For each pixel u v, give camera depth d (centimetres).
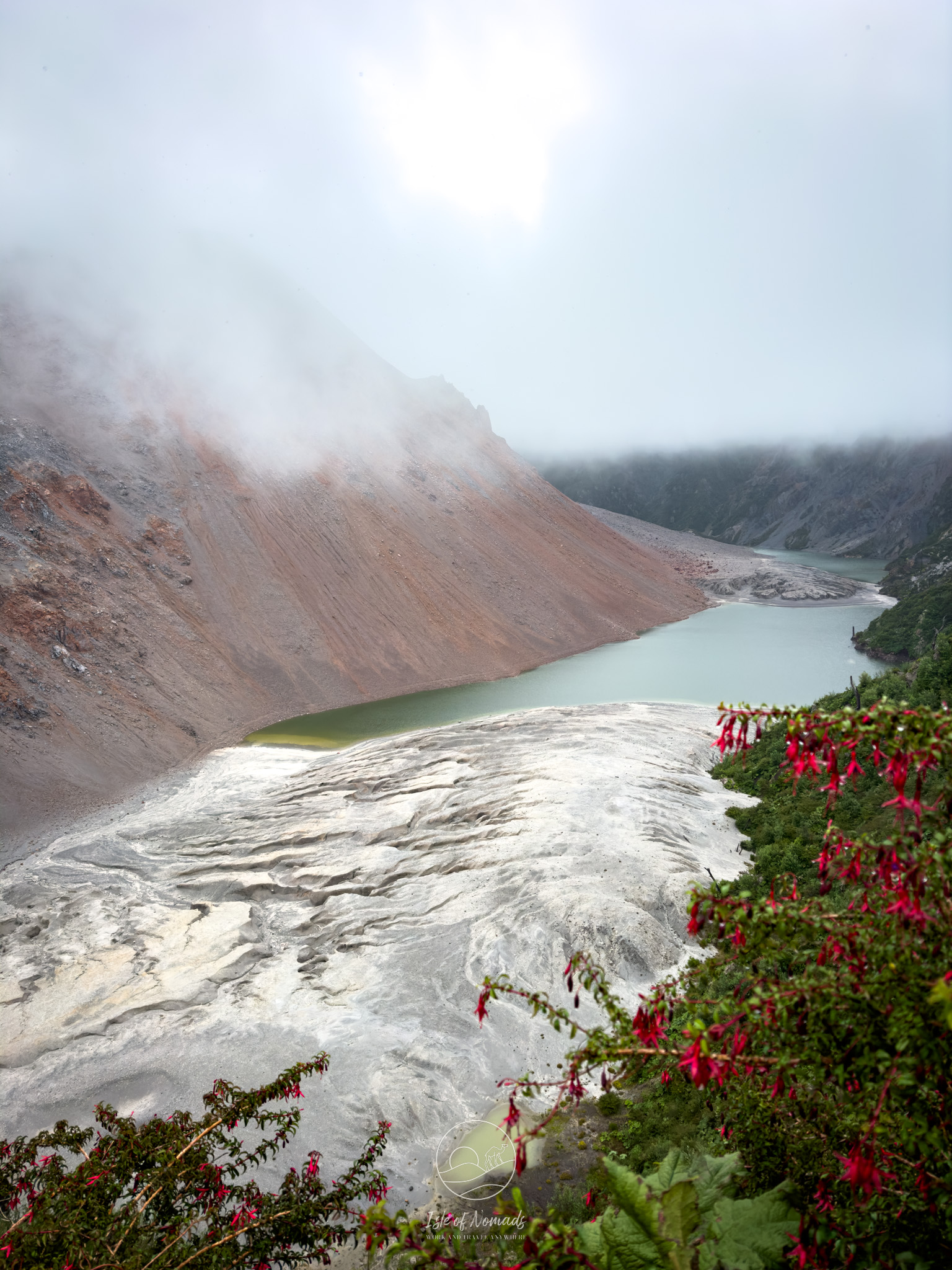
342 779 5334
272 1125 2348
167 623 8194
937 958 441
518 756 5356
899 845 451
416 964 3167
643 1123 2052
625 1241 435
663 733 6097
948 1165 466
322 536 10938
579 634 11894
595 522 17875
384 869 3956
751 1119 580
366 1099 2450
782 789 4206
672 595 15712
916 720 452
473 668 9944
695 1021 470
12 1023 2973
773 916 480
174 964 3334
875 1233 467
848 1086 458
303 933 3594
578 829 3969
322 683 8725
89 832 5056
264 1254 793
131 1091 2586
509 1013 2848
